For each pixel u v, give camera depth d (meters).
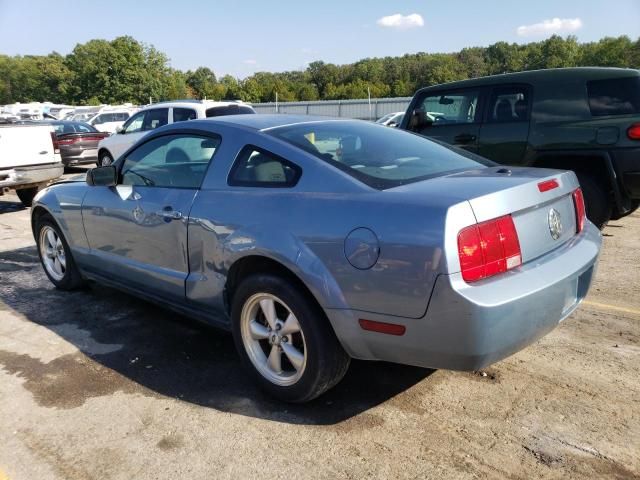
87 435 2.89
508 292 2.45
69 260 4.94
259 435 2.86
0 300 4.98
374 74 114.12
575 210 3.17
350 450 2.71
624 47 74.12
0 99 105.31
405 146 3.50
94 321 4.43
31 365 3.68
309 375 2.92
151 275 3.88
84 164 16.89
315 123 3.64
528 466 2.55
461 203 2.46
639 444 2.69
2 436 2.90
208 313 3.59
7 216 9.46
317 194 2.90
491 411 3.00
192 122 3.81
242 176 3.31
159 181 3.91
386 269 2.53
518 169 3.23
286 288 2.92
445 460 2.61
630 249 6.08
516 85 6.46
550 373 3.39
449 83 7.08
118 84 77.06
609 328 4.04
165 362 3.69
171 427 2.94
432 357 2.54
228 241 3.18
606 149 5.84
